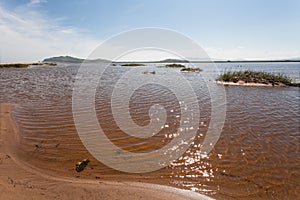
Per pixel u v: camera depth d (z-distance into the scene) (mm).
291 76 32062
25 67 64312
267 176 4707
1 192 3713
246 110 10727
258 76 23266
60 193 3846
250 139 6836
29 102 12180
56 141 6531
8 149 5762
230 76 23984
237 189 4234
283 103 12508
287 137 6973
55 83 21703
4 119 8594
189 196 3977
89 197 3758
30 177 4395
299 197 4016
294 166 5125
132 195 3902
